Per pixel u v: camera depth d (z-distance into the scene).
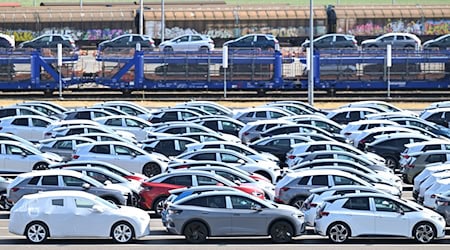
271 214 76.50
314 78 184.88
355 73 184.62
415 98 181.38
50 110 147.50
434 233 76.88
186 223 76.19
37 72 183.25
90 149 107.81
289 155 109.50
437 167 95.75
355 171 93.31
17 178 86.25
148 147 115.19
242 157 104.44
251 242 77.31
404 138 117.81
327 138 118.38
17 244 75.25
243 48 198.75
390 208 77.00
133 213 76.69
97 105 150.62
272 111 143.25
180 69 184.75
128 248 73.62
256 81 184.88
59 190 84.69
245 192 82.81
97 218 75.62
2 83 182.75
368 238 78.88
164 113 142.88
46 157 106.62
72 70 185.12
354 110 144.88
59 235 75.38
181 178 88.38
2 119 133.25
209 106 150.25
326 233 76.81
